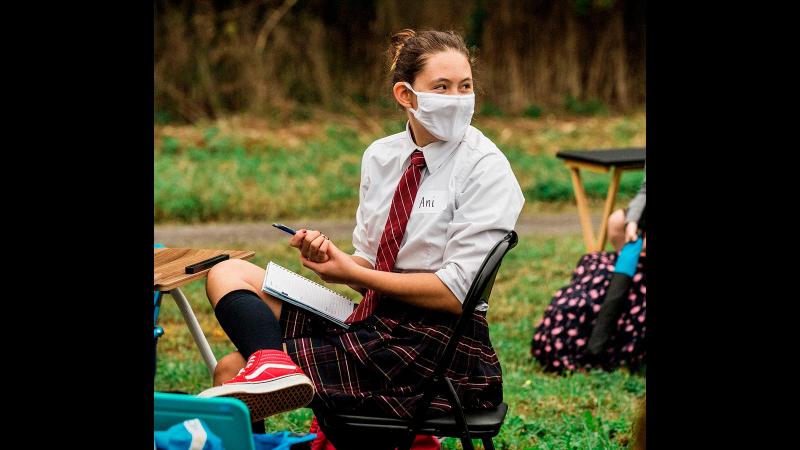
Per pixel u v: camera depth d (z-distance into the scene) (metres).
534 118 31.92
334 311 5.96
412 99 5.90
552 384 9.18
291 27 31.59
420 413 5.36
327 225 19.34
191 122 30.16
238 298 5.75
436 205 5.84
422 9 32.34
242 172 23.38
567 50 32.88
